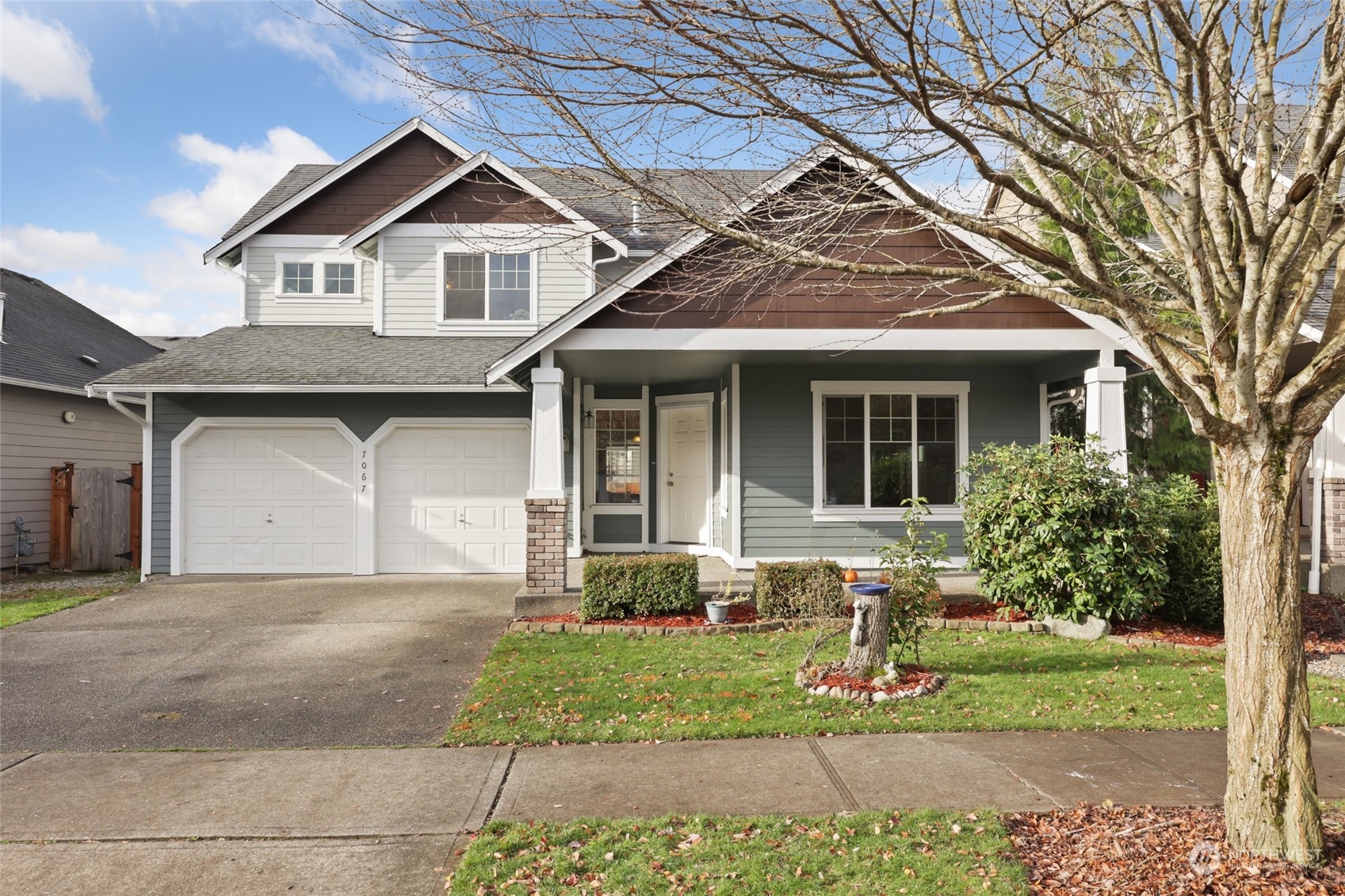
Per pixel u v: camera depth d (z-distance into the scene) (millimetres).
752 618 9516
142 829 4480
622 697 6668
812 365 13117
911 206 4629
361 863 4098
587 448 15344
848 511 13094
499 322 15117
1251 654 3814
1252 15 3959
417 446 13508
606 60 3732
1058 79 4590
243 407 13227
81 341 19078
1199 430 3752
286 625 9680
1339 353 3545
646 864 3939
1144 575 8797
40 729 6246
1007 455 9578
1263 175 3959
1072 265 4289
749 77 3658
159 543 13172
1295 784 3746
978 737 5719
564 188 14945
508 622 9773
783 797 4719
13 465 15297
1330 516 11328
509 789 4941
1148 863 3854
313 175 18312
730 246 9445
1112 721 5980
